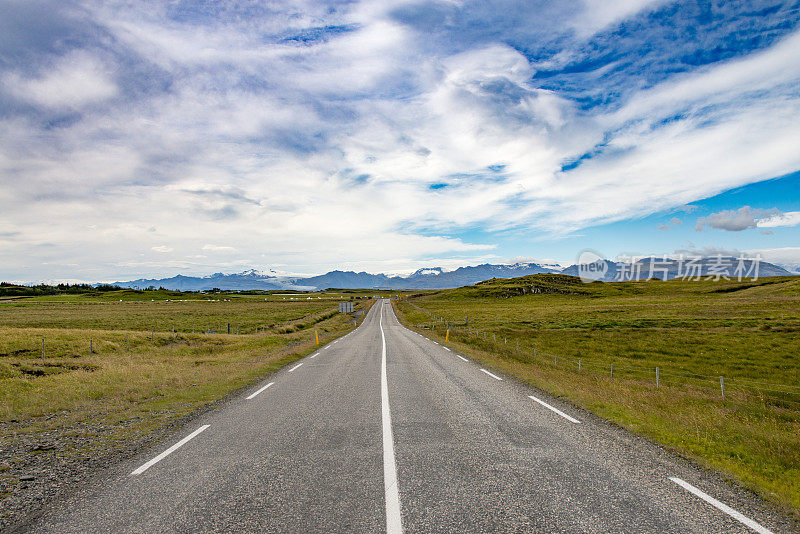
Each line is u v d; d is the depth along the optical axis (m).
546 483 5.09
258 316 74.06
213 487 5.09
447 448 6.48
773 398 16.41
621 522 4.12
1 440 7.38
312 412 9.05
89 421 8.68
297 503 4.61
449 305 109.62
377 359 19.36
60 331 29.80
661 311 57.84
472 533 3.91
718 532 3.94
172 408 9.80
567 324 46.47
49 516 4.43
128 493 4.98
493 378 13.67
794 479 5.33
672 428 7.60
